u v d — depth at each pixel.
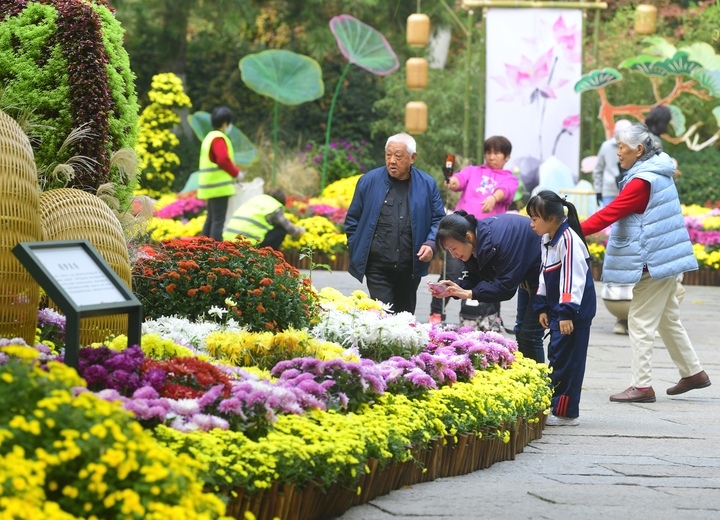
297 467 6.30
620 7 35.91
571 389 10.39
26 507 4.27
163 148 32.25
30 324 7.84
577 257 10.16
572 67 25.00
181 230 26.11
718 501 7.52
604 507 7.27
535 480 8.16
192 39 38.56
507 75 25.02
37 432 4.69
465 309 15.22
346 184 29.77
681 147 33.25
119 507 4.68
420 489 7.70
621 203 11.48
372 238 11.98
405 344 9.49
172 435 5.96
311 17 34.34
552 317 10.36
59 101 9.87
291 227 17.12
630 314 11.86
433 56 37.00
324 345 8.62
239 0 33.16
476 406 8.52
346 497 6.87
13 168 7.70
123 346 7.87
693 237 25.11
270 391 6.88
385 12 35.66
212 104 36.75
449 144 32.22
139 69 35.38
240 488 5.95
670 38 35.47
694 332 17.12
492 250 10.29
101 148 9.97
